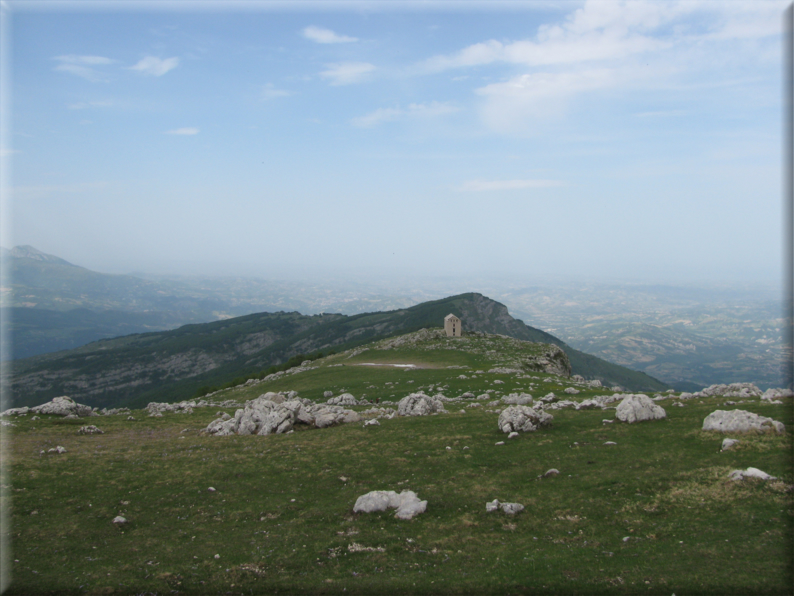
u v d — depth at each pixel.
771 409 39.41
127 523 30.72
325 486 35.44
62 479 38.16
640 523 25.17
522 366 108.88
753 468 27.64
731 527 23.22
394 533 27.38
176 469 40.50
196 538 28.38
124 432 56.97
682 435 36.41
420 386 87.12
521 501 29.64
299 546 26.64
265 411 57.56
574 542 24.44
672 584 19.88
